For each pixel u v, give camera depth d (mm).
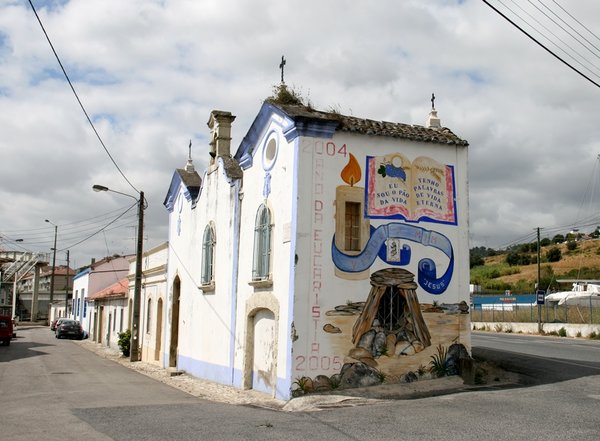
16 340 42344
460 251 15570
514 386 14180
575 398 12406
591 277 76875
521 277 84750
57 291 84250
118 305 38344
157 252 29000
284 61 16703
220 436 9453
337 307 14180
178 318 25312
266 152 16297
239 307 17578
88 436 9445
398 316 14789
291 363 13680
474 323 48562
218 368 19000
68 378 19344
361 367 14219
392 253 14828
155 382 19000
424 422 10336
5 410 12180
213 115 21062
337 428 10031
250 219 17203
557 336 38094
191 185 23609
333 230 14367
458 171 15852
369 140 14984
